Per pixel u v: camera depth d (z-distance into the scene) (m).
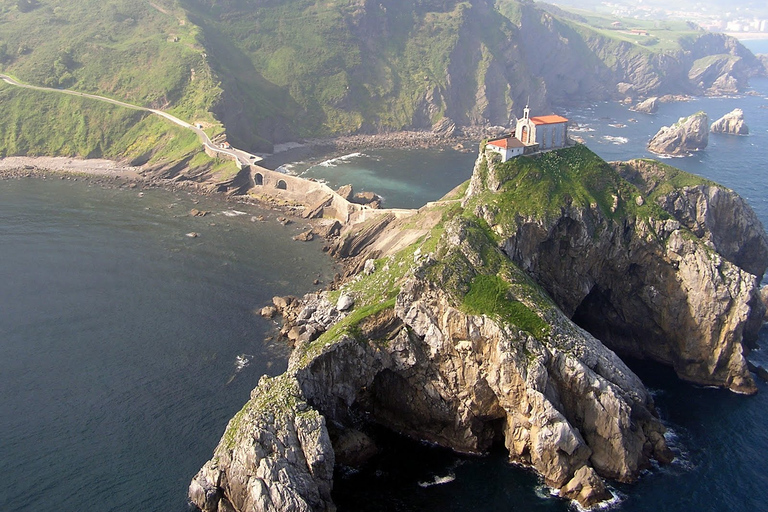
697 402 105.12
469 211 120.44
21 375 105.75
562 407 91.94
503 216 115.94
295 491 76.94
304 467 80.94
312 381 94.88
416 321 99.44
